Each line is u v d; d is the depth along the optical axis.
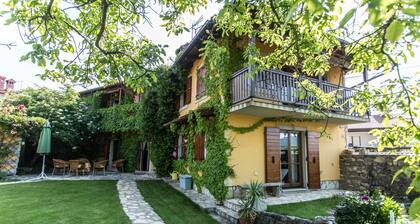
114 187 10.44
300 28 3.27
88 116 17.52
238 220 6.34
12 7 2.46
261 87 7.72
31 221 5.80
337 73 10.66
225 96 8.44
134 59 3.86
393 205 5.04
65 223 5.75
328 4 1.71
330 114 8.86
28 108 15.22
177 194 9.38
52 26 3.47
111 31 4.32
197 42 9.84
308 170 9.59
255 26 5.64
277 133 9.12
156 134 13.98
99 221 5.96
